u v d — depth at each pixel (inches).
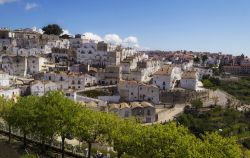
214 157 2901.1
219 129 7455.7
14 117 3929.6
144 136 3171.8
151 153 3083.2
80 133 3602.4
